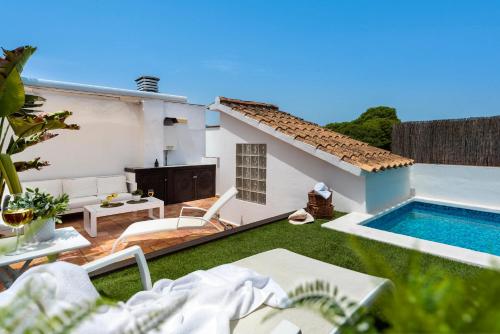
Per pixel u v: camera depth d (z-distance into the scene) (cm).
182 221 559
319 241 464
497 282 71
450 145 867
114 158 936
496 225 664
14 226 328
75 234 383
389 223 652
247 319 212
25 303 108
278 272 294
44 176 803
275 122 714
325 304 107
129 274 362
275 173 708
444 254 388
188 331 184
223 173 834
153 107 971
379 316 89
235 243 465
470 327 63
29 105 546
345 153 614
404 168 794
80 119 859
